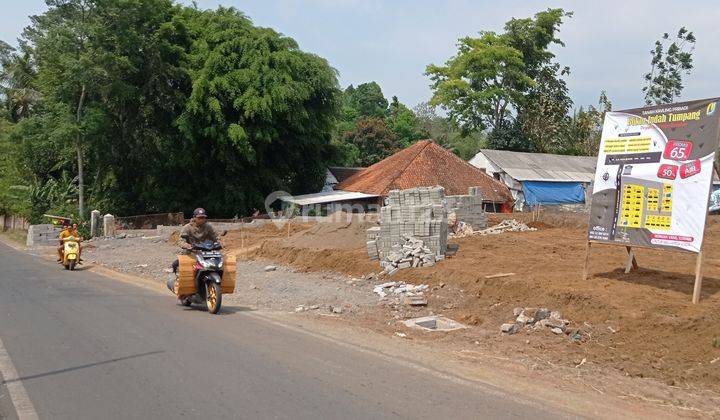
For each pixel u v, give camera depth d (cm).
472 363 778
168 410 563
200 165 3762
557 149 5641
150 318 1016
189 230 1116
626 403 639
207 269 1070
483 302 1126
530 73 5706
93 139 3412
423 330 994
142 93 3519
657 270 1173
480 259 1420
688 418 602
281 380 663
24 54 4881
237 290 1423
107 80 3297
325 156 4425
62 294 1299
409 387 651
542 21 5597
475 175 3656
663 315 881
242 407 573
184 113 3494
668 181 988
